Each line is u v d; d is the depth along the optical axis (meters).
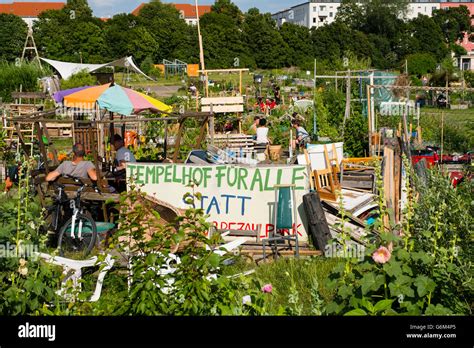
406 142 12.94
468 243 6.53
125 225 5.34
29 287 5.29
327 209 11.88
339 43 112.00
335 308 5.00
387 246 5.41
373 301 5.03
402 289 4.86
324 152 13.22
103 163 13.99
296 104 29.02
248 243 10.07
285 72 93.75
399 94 22.47
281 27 113.81
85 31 103.31
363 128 19.77
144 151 16.52
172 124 21.33
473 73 55.56
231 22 119.94
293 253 9.67
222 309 4.93
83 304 5.30
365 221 11.42
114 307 5.13
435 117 25.19
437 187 7.80
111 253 7.44
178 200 10.75
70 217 10.23
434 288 4.88
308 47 111.31
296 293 5.14
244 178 10.60
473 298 5.65
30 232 5.93
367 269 5.09
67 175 10.73
